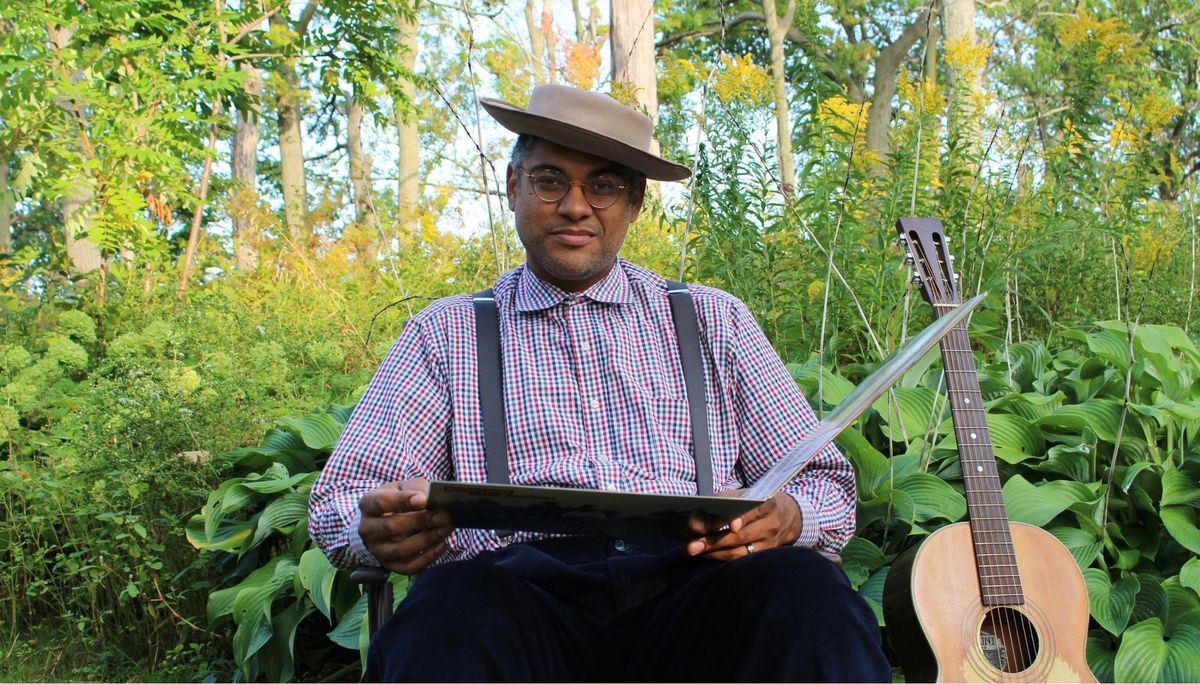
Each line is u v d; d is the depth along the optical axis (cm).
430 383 246
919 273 270
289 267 880
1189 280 532
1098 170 550
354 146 1947
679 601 216
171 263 831
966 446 246
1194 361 366
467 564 204
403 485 210
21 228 2188
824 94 477
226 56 987
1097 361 388
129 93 840
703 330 255
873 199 477
